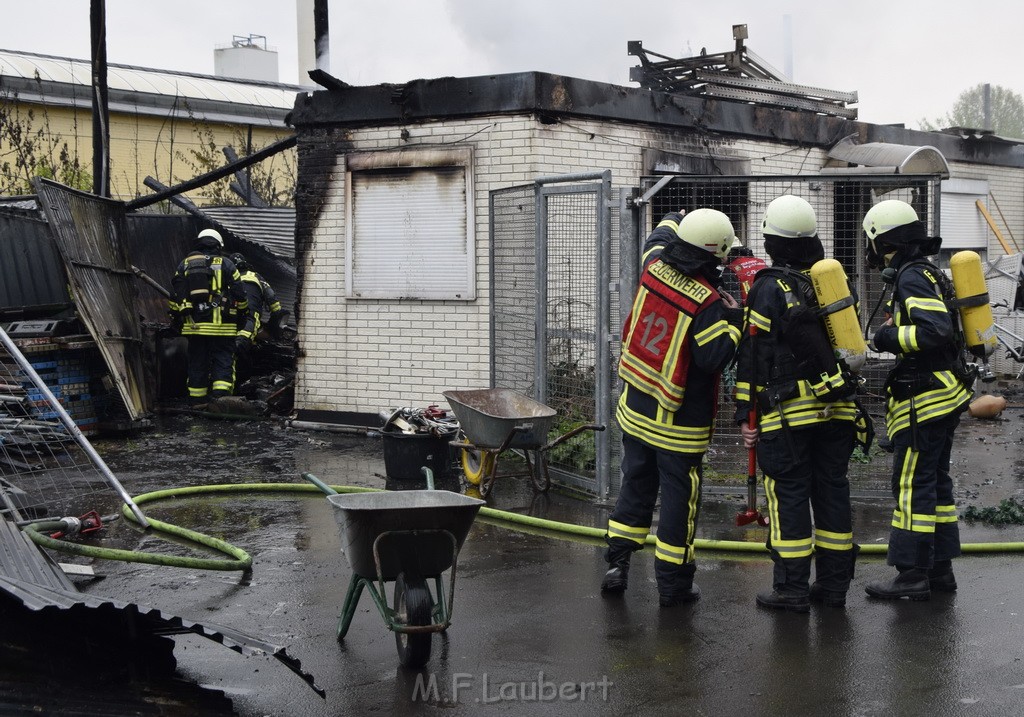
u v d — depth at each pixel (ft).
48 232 37.42
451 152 34.35
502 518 24.76
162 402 41.37
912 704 14.49
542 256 28.17
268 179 70.64
